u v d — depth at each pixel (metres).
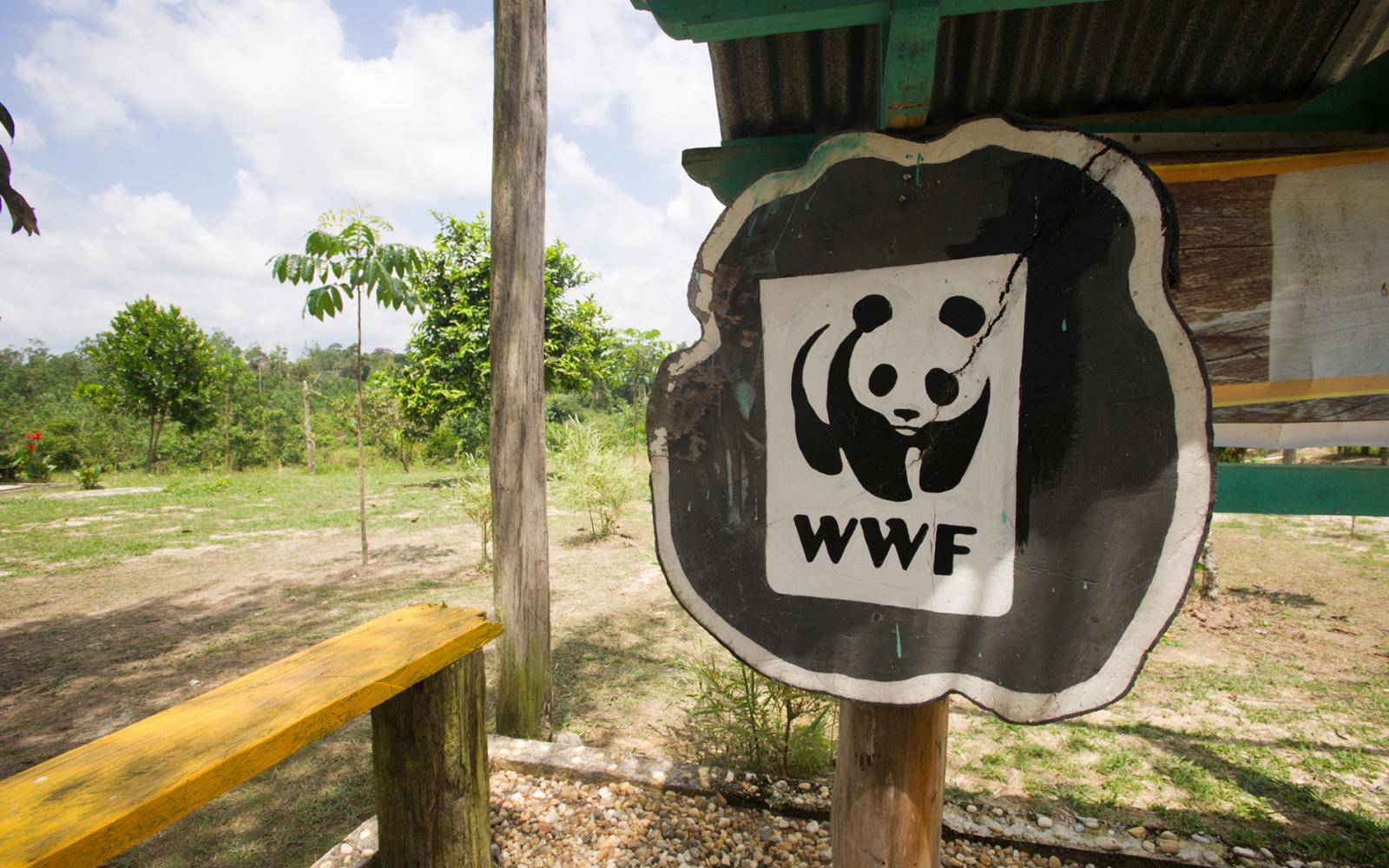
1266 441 1.42
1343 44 1.39
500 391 2.71
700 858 2.11
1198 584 4.71
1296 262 1.37
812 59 1.45
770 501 1.12
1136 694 3.32
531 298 2.79
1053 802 2.39
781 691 2.43
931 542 1.04
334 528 8.35
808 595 1.10
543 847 2.19
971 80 1.54
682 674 3.59
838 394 1.08
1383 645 3.95
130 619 4.79
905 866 1.24
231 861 2.16
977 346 1.02
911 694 1.06
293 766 2.73
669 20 1.12
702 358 1.15
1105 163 0.94
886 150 1.04
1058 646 0.98
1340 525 7.89
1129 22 1.38
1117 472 0.95
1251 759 2.69
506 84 2.75
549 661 2.86
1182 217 1.40
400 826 1.75
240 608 5.02
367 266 5.52
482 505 5.99
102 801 1.03
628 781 2.49
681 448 1.16
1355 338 1.36
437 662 1.63
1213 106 1.53
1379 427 1.37
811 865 2.07
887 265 1.05
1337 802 2.38
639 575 5.71
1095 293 0.96
